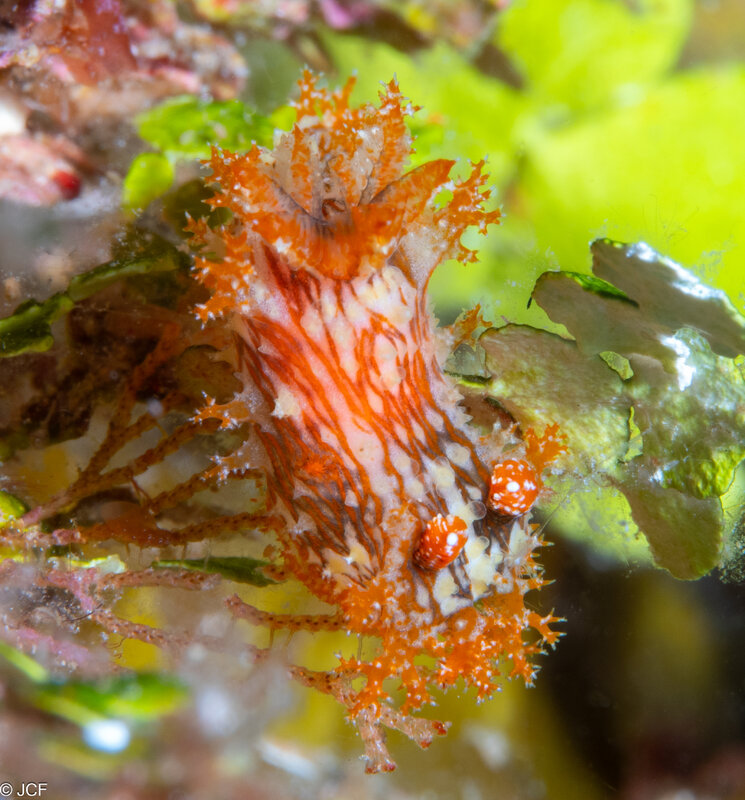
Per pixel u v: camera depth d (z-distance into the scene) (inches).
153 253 4.7
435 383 4.4
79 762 4.1
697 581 5.2
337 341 4.3
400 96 4.3
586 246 5.6
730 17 8.2
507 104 7.0
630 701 5.3
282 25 5.7
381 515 4.3
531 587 4.4
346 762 4.8
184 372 4.8
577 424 4.7
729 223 5.7
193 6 5.4
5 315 4.8
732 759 5.3
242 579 4.7
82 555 4.7
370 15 6.0
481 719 5.2
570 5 7.1
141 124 4.9
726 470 4.6
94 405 4.9
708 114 6.4
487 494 4.4
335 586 4.4
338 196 4.4
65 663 4.4
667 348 4.5
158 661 4.6
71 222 4.8
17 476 4.8
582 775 5.3
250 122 5.0
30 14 4.9
